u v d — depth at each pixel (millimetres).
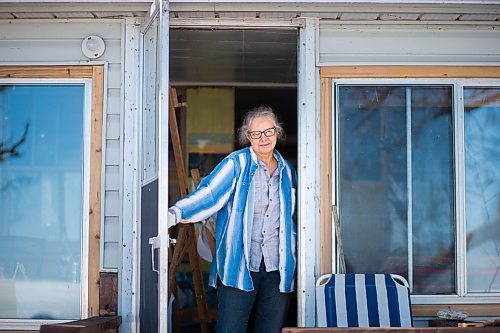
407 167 4707
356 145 4699
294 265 4523
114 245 4602
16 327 4582
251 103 7492
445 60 4730
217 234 4520
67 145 4688
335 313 4371
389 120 4723
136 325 4523
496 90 4762
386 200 4688
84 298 4582
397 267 4652
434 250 4676
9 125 4703
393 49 4730
